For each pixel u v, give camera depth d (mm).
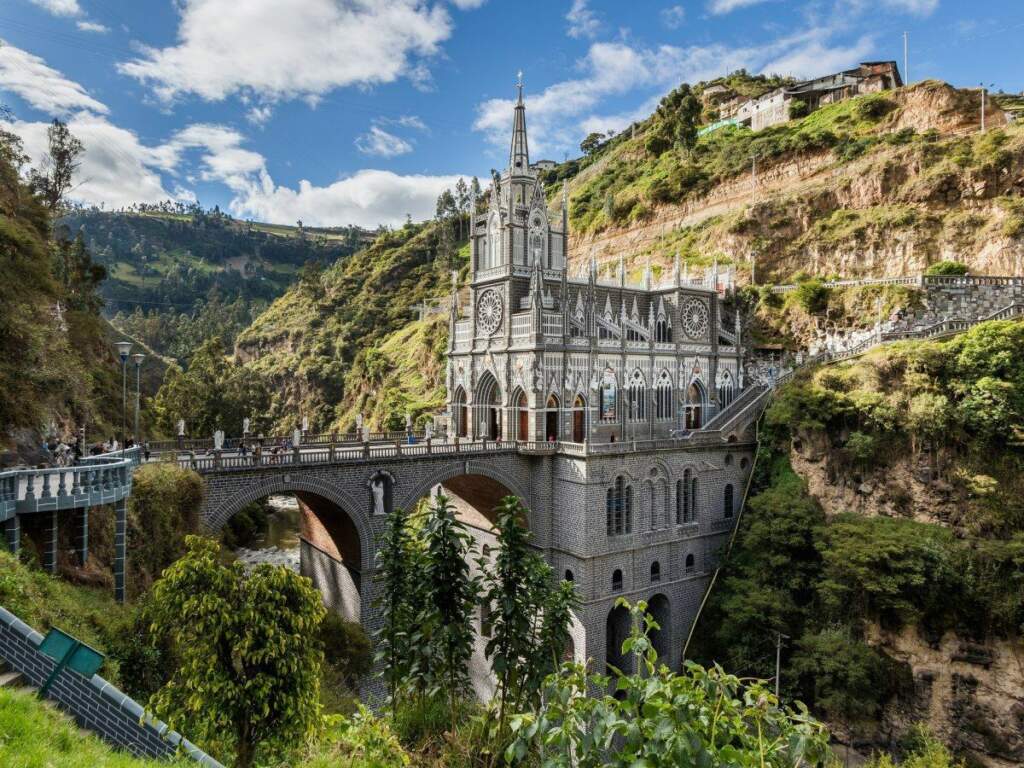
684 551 68562
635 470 64062
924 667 55062
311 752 19797
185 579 19312
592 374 69312
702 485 70500
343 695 45781
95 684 17328
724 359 83250
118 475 31609
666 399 77375
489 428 72188
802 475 68812
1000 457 58281
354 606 56562
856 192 102812
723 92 196500
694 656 65938
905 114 115250
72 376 50406
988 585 53750
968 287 78438
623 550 63000
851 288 87562
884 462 63375
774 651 59500
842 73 160000
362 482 53312
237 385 132000
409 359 150125
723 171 129750
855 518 62188
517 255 68875
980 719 52344
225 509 46344
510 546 22484
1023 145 88812
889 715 55531
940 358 61531
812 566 61656
